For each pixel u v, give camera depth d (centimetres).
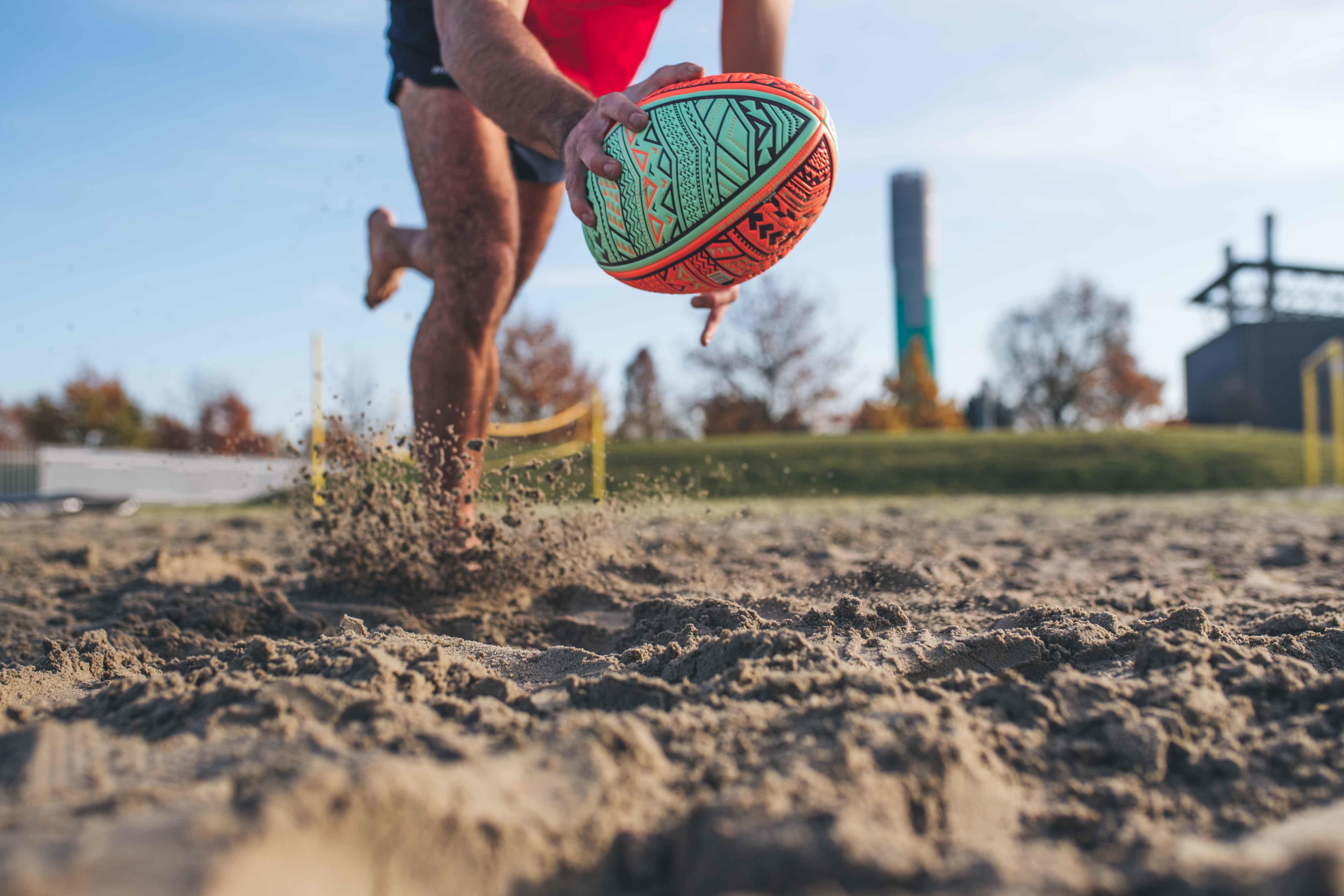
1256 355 4625
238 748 146
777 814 114
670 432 3675
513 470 338
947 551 466
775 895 104
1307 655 211
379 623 290
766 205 215
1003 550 496
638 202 221
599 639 276
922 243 5281
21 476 1919
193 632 278
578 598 327
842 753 128
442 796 113
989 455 1936
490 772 129
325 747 144
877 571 344
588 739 138
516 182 358
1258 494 1398
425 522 328
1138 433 2306
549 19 333
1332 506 955
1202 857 105
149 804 121
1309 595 324
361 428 335
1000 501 1267
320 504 338
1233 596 329
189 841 97
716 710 161
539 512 365
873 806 119
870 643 229
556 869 114
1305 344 4591
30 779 136
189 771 138
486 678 184
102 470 2067
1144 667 188
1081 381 4922
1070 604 301
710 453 1920
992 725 153
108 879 90
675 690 170
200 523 815
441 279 324
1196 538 562
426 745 144
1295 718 159
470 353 326
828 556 435
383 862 104
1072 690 166
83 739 153
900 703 156
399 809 108
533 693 180
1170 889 100
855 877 104
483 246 321
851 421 4206
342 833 103
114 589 372
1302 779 138
